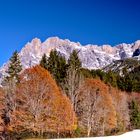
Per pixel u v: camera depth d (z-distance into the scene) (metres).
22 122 67.50
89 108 87.31
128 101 139.75
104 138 63.72
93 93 90.94
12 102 69.69
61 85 90.56
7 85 71.94
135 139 64.19
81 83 89.06
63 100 73.19
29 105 67.31
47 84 69.38
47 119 68.31
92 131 88.69
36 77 69.88
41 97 68.06
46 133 72.00
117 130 108.19
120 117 115.81
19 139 60.91
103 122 92.94
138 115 134.12
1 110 70.31
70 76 87.50
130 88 173.62
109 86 132.25
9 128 68.62
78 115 86.94
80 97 88.50
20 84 71.25
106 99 96.44
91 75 132.62
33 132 69.00
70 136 76.50
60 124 71.00
